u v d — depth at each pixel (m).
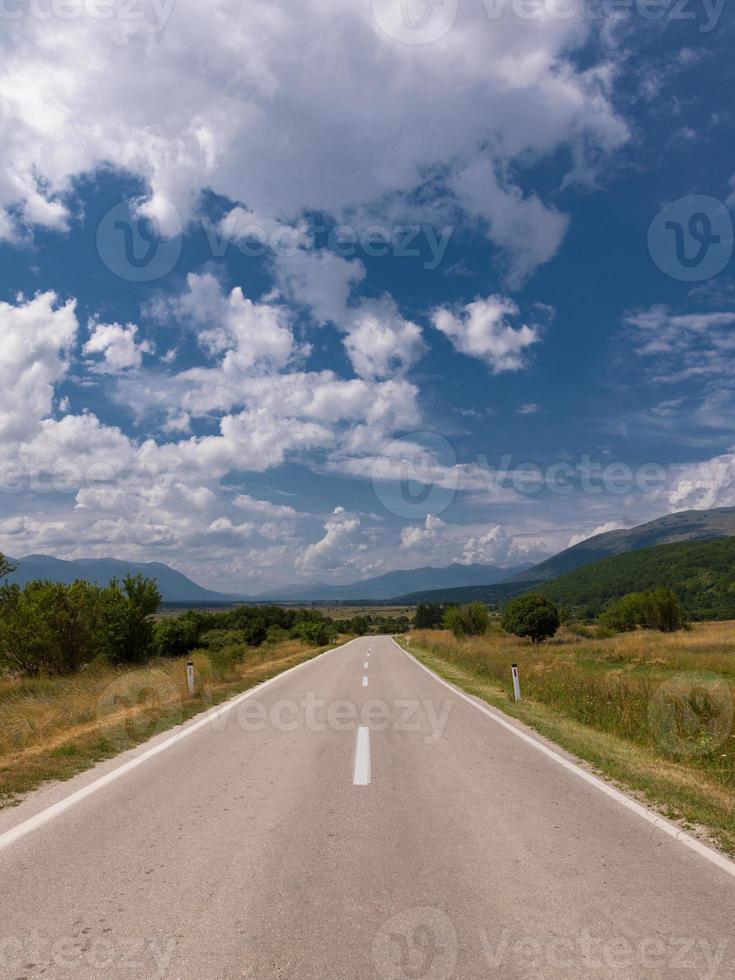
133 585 24.59
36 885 4.25
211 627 53.59
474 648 33.91
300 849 4.93
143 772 7.46
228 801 6.26
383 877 4.39
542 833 5.33
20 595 21.33
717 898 4.06
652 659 26.02
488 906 3.95
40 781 7.05
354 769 7.60
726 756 8.29
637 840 5.16
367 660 28.22
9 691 17.05
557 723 11.08
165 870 4.50
